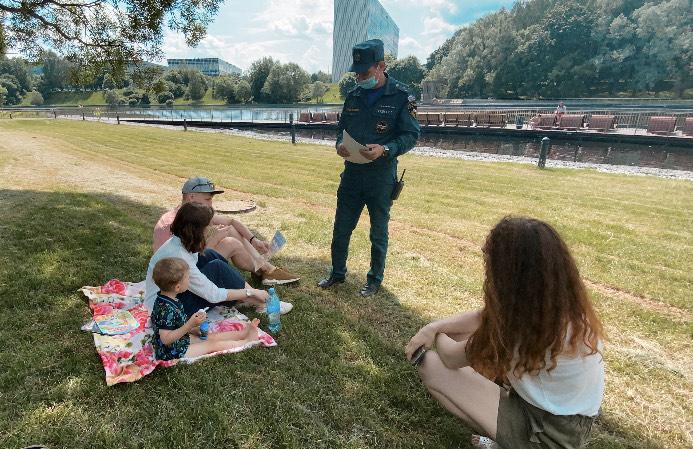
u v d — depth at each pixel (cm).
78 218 676
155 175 1227
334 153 1859
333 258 459
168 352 301
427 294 457
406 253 587
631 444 258
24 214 691
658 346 370
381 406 277
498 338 187
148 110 6162
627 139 2206
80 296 404
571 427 190
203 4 852
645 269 538
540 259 176
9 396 269
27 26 895
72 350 318
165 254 325
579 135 2353
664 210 862
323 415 268
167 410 262
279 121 4034
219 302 356
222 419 254
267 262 462
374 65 382
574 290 179
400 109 398
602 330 187
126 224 657
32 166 1311
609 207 885
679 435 268
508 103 5778
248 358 318
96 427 247
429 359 235
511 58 8425
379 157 398
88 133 2783
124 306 378
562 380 186
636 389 312
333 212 815
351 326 377
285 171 1331
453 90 9600
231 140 2439
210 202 420
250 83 12069
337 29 17762
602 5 7906
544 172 1398
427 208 858
